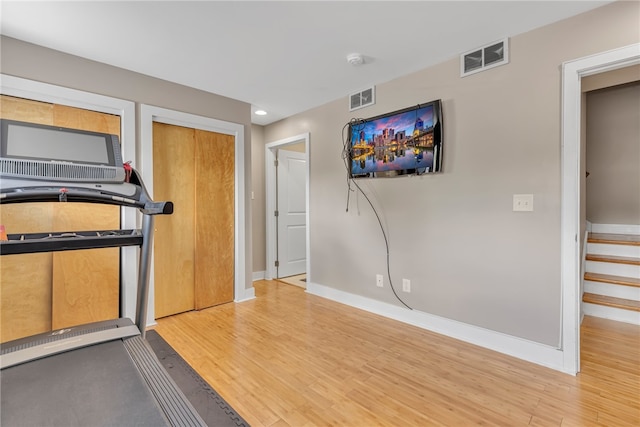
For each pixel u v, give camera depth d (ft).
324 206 12.14
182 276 10.50
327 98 11.47
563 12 6.43
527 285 7.27
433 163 8.70
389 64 8.75
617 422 5.21
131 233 6.15
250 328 9.18
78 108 8.26
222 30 7.02
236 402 5.77
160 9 6.24
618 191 12.83
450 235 8.58
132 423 3.45
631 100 12.50
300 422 5.26
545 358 7.02
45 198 5.16
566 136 6.64
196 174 10.73
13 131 4.93
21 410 3.58
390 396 5.95
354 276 11.15
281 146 14.61
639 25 5.86
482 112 7.89
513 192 7.43
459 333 8.44
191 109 10.37
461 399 5.85
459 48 7.95
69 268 8.05
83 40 7.41
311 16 6.52
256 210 14.85
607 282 10.21
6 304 7.33
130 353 5.01
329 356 7.48
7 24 6.71
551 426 5.14
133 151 9.08
